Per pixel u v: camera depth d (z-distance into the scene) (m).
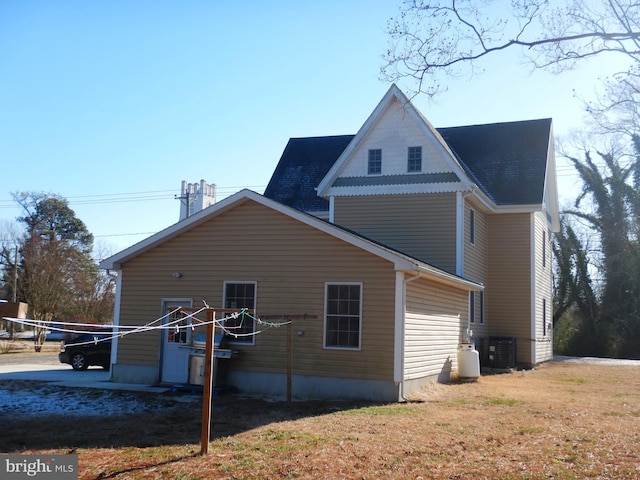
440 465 8.21
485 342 24.41
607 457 8.66
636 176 40.12
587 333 40.31
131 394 14.96
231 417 11.88
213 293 16.27
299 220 15.56
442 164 22.05
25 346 35.94
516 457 8.66
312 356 15.07
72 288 39.91
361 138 23.17
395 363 14.34
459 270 21.23
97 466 8.19
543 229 28.97
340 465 8.16
